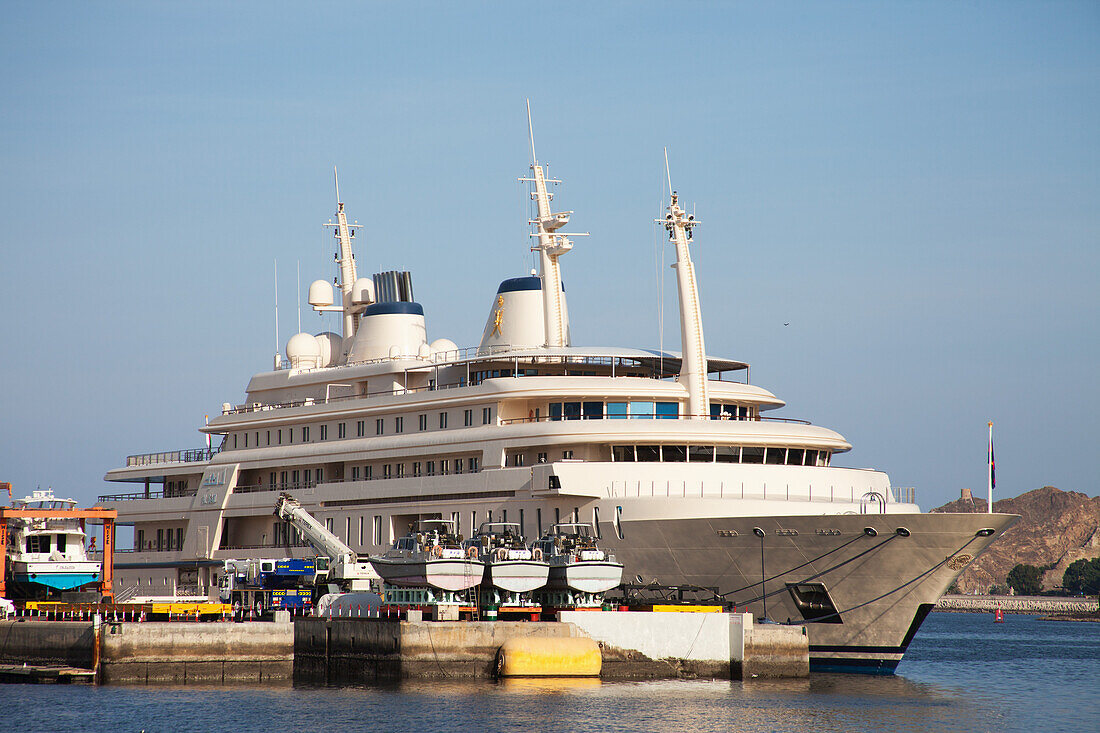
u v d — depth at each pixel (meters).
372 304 198.25
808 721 112.56
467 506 159.12
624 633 133.00
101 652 137.50
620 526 144.00
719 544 139.12
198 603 151.75
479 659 130.00
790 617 140.00
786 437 152.88
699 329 160.12
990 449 134.75
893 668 138.88
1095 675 163.12
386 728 107.88
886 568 133.50
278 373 198.75
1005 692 139.75
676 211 161.25
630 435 148.25
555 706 116.88
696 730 107.56
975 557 133.00
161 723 112.00
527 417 159.88
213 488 197.25
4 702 123.31
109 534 168.75
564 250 171.12
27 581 169.38
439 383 173.25
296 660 142.62
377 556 141.25
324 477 182.88
